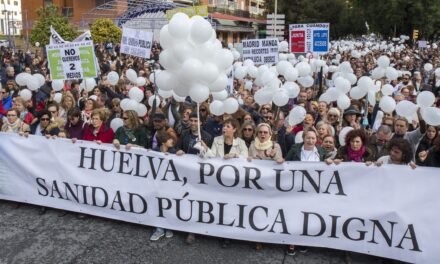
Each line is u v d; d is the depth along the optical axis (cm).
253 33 5881
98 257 454
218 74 488
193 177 483
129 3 3073
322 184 446
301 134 561
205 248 475
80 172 530
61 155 537
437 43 4741
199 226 487
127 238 495
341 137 550
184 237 500
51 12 3109
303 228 454
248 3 6600
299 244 457
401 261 434
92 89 903
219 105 571
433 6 4156
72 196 538
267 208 463
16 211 564
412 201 420
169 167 490
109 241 488
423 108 562
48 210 565
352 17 5384
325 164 443
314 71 1081
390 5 4244
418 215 418
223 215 477
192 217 488
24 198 564
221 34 5062
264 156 500
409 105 572
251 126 547
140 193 505
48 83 1080
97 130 598
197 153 547
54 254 460
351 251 450
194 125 555
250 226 470
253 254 462
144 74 1228
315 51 1083
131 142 578
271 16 2070
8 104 827
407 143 442
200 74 471
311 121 611
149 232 510
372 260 446
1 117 783
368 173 432
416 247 420
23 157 554
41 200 556
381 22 4484
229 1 5541
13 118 642
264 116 680
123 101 646
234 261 447
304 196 453
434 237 414
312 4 5125
